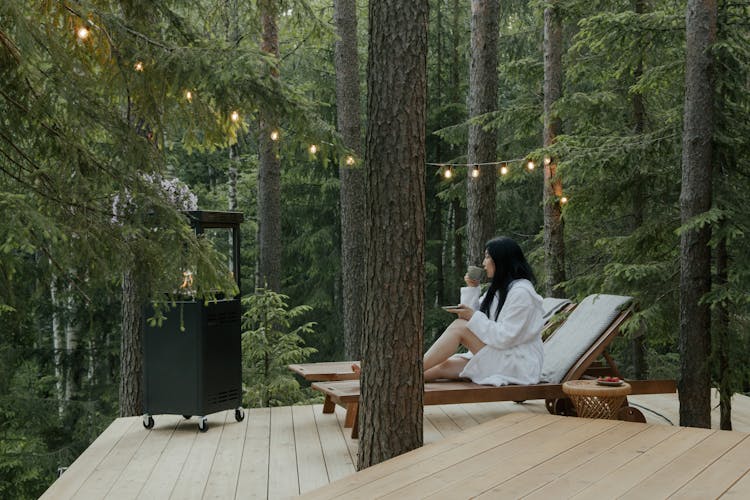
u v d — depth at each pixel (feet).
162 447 16.33
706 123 16.81
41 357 38.65
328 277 54.03
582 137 22.24
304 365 20.40
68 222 14.03
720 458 10.93
